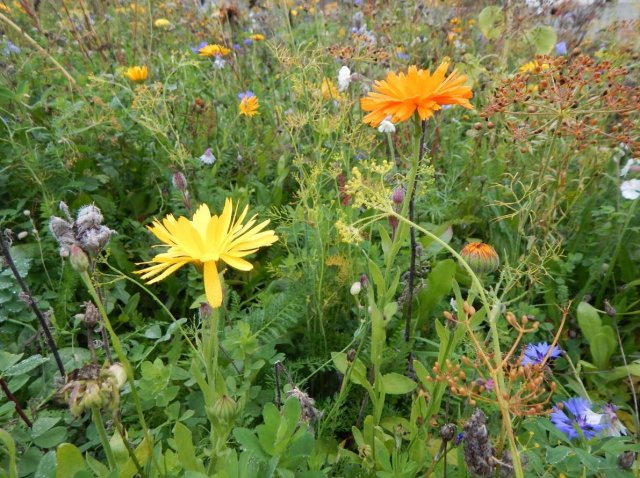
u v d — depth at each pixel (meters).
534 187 0.55
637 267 0.54
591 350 0.45
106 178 0.59
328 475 0.34
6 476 0.27
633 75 0.64
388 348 0.41
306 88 0.52
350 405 0.42
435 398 0.32
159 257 0.23
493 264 0.31
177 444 0.25
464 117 0.75
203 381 0.24
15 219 0.56
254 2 0.94
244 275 0.54
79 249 0.22
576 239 0.56
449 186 0.62
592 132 0.46
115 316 0.49
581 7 0.82
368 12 0.80
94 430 0.34
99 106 0.69
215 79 0.81
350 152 0.53
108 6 1.05
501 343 0.43
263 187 0.60
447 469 0.33
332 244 0.49
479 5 0.86
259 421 0.38
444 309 0.47
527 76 0.46
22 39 0.88
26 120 0.64
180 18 1.09
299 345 0.45
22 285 0.32
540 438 0.30
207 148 0.67
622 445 0.28
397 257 0.49
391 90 0.32
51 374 0.38
